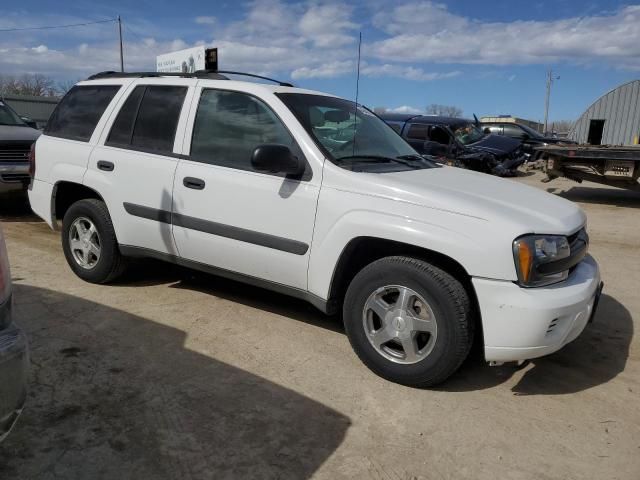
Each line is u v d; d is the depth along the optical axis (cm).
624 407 335
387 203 342
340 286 377
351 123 434
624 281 590
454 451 287
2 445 273
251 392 333
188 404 317
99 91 504
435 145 1277
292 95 414
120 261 489
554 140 1966
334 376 357
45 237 694
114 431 289
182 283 522
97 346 383
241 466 267
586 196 1270
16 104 3825
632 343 427
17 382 219
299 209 370
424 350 338
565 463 280
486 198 347
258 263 396
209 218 411
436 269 328
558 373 376
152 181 440
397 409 322
